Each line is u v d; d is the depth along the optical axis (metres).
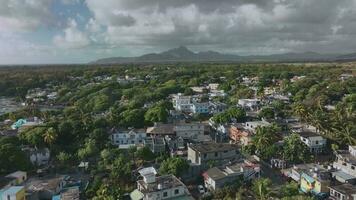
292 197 73.62
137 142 128.50
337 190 75.75
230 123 145.62
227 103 198.75
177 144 117.44
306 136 115.25
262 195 76.19
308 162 102.44
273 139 109.56
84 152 109.25
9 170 96.69
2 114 194.25
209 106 181.12
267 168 100.62
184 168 91.06
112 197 76.31
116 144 126.19
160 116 148.38
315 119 130.75
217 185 83.56
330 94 196.88
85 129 129.62
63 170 104.00
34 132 121.06
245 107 180.88
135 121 145.88
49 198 82.88
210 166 93.94
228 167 90.56
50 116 172.00
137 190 80.44
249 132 122.62
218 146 102.75
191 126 131.75
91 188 85.19
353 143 111.62
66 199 78.31
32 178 96.12
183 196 78.06
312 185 81.00
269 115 152.88
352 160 90.56
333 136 119.56
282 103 175.38
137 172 94.00
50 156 114.69
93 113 184.75
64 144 124.19
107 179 91.69
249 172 88.25
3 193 75.31
